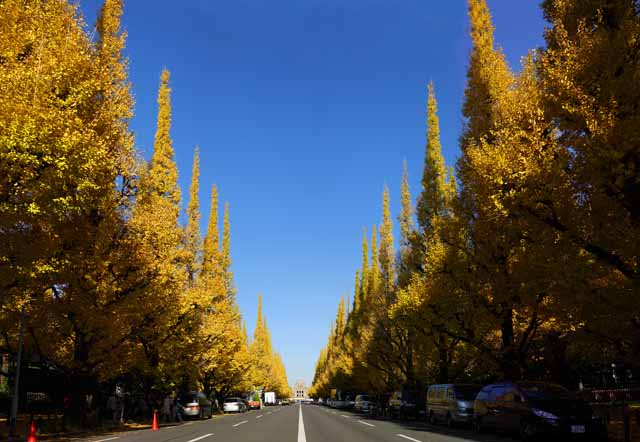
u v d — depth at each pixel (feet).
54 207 40.52
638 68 36.81
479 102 66.49
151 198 77.66
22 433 58.23
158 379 99.96
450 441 47.96
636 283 37.11
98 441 49.67
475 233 63.41
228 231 164.25
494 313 65.41
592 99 36.70
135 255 70.23
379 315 127.65
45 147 37.32
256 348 281.74
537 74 48.70
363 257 194.18
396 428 69.21
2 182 37.11
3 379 95.35
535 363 75.10
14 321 63.52
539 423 45.19
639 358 45.32
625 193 36.42
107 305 68.33
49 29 44.91
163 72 101.86
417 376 118.52
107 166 55.16
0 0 41.93
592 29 42.27
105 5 71.77
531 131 41.96
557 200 38.32
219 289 136.46
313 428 69.00
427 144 94.63
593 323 43.86
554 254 40.86
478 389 72.74
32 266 44.80
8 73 38.27
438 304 70.49
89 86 44.52
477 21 69.97
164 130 99.66
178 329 93.40
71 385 69.92
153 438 53.26
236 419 101.60
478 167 43.88
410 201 115.03
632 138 33.68
